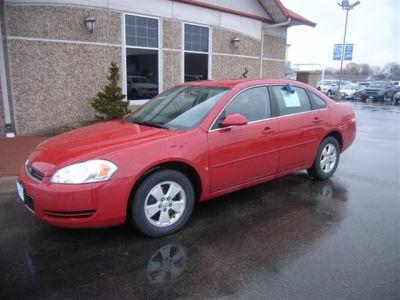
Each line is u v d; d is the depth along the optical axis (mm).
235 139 4402
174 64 11656
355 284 3049
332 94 34031
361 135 11297
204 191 4211
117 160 3516
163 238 3885
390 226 4223
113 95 9391
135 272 3234
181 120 4363
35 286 3018
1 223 4242
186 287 3014
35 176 3631
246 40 14070
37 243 3762
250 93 4781
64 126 9211
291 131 5145
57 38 8898
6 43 8172
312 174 5910
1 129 8391
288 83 5383
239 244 3770
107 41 9852
